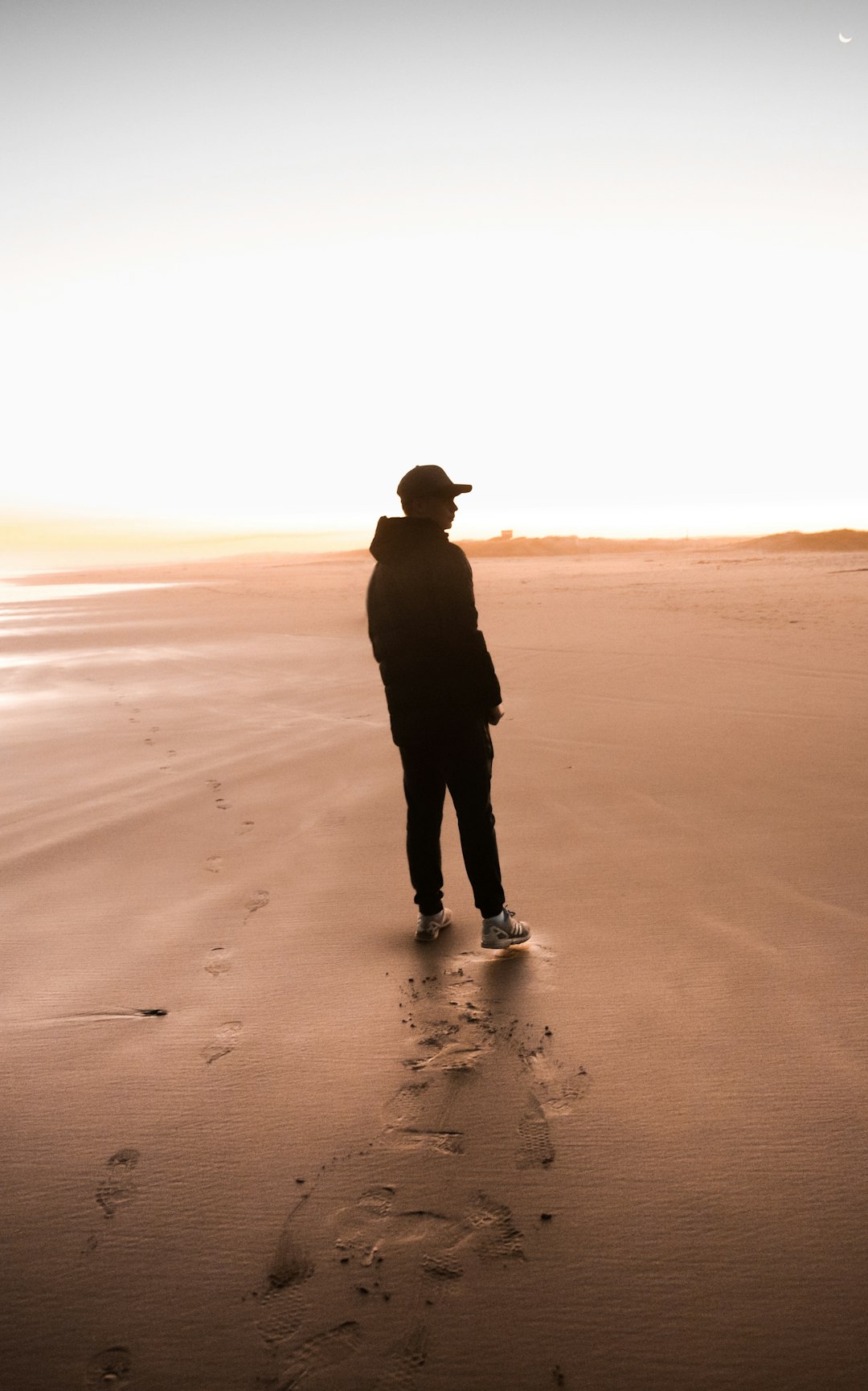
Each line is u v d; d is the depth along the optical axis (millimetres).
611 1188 1887
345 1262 1714
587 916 3350
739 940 3076
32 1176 1995
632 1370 1479
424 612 2906
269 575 77438
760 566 49594
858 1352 1495
